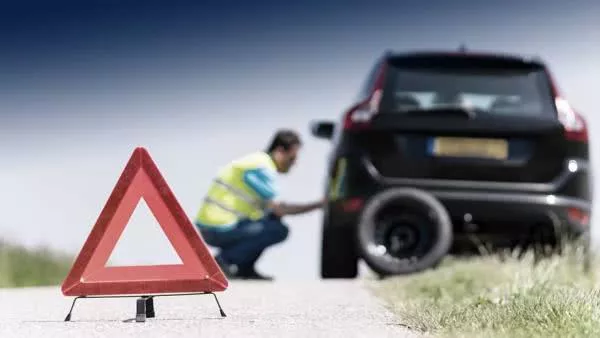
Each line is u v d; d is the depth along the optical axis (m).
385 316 12.02
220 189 21.28
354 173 17.38
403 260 17.28
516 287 13.27
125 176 11.67
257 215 21.22
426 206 17.09
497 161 17.28
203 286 11.67
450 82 17.66
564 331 9.66
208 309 13.04
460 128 17.33
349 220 17.42
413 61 17.77
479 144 17.31
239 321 11.46
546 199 17.20
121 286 11.62
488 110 17.47
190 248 11.65
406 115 17.39
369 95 17.64
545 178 17.34
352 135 17.48
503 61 17.75
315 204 20.61
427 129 17.34
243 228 21.09
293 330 10.64
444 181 17.28
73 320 11.86
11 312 13.00
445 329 10.09
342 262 18.16
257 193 21.09
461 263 17.38
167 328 10.88
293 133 21.39
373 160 17.39
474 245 18.45
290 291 16.11
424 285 15.34
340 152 17.59
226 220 21.12
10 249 21.50
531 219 17.22
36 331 10.80
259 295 15.38
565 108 17.59
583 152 17.53
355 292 15.80
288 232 21.06
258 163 21.05
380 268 17.23
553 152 17.36
